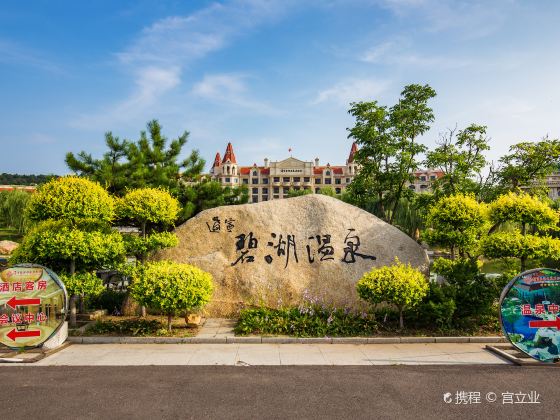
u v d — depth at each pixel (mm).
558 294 6574
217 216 10289
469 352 7043
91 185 8500
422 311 8086
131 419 4512
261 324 8125
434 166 15266
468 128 14438
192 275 7902
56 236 7922
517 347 6465
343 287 9438
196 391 5270
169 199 9570
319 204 10273
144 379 5684
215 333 7973
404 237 9867
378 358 6695
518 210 8773
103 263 8484
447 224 9508
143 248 8883
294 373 5957
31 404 4867
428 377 5820
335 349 7211
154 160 13781
